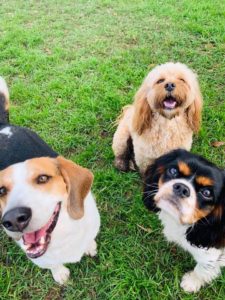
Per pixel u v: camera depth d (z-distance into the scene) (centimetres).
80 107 73
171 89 52
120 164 63
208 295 48
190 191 39
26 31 97
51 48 91
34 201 35
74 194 39
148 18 102
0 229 55
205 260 45
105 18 104
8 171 37
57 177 38
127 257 52
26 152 48
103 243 53
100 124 70
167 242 53
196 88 57
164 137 56
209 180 40
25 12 109
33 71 83
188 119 58
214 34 91
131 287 48
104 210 57
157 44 90
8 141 48
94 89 77
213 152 63
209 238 43
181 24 97
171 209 41
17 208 33
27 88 78
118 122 67
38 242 38
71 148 67
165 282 49
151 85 56
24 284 50
